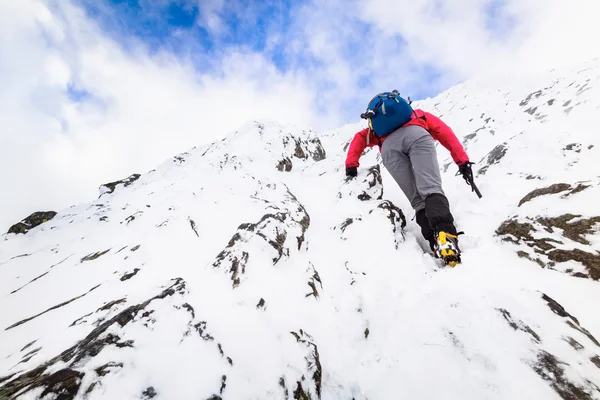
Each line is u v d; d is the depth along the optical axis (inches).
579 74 399.2
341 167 182.1
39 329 63.9
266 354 58.6
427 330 67.6
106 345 47.8
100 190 331.0
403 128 112.0
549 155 142.4
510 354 55.5
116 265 94.4
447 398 53.7
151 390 43.1
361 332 75.2
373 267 96.6
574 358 52.1
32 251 176.4
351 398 62.4
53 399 39.2
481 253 89.7
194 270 80.3
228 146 332.5
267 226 100.8
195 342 53.0
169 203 149.4
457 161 113.6
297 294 81.5
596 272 73.6
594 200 85.3
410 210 140.1
